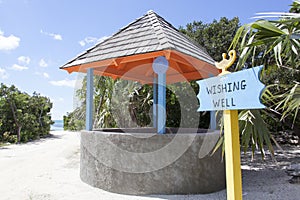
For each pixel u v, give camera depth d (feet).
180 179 15.29
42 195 15.70
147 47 15.46
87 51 20.18
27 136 59.00
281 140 43.52
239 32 9.61
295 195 15.37
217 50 40.50
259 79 6.72
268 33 9.40
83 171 19.01
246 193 15.94
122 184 15.83
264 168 24.64
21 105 63.05
